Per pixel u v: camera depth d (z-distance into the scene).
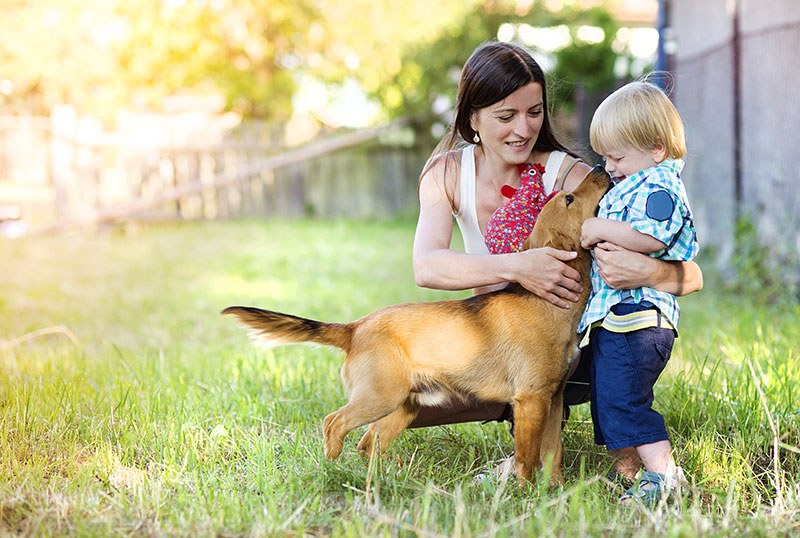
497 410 4.68
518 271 4.26
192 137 18.30
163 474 4.24
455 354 4.30
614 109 4.30
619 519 3.77
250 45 19.70
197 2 18.50
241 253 14.22
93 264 13.17
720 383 5.49
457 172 4.76
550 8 21.39
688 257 4.21
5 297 10.22
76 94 18.39
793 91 9.64
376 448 4.44
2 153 17.36
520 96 4.36
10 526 3.66
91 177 17.44
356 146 19.50
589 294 4.41
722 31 12.25
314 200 19.41
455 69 20.34
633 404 4.14
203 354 7.09
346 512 3.85
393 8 18.53
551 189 4.72
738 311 8.23
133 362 6.68
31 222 17.42
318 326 4.48
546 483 3.93
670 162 4.28
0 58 17.73
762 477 4.43
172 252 14.43
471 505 3.92
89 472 4.17
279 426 5.12
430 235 4.67
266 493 4.03
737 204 10.58
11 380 5.92
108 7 17.98
